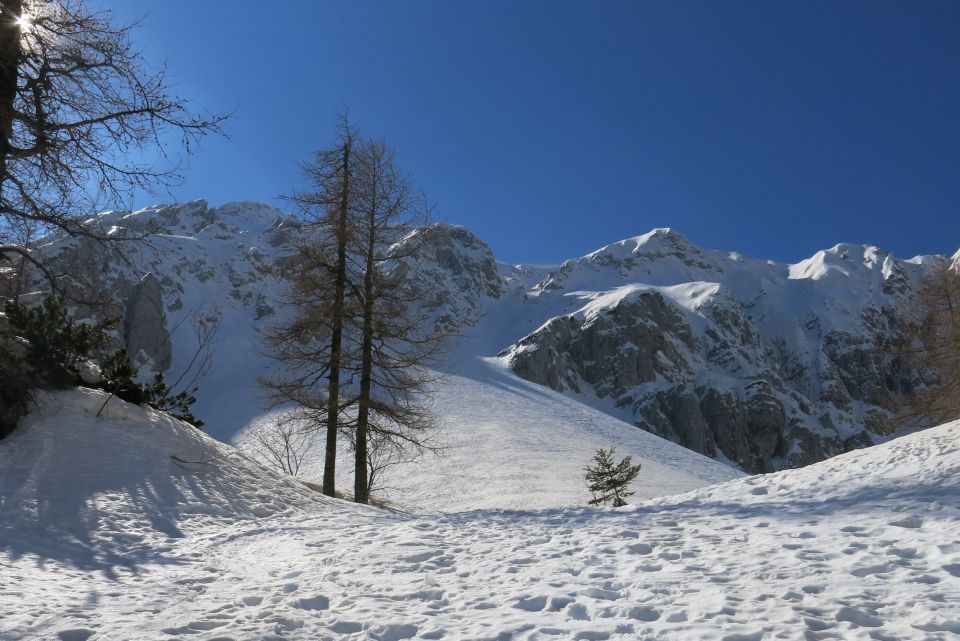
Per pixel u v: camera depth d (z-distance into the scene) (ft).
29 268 48.32
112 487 41.47
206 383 345.51
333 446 63.62
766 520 30.48
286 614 18.02
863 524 26.78
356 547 30.66
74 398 50.03
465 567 24.43
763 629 13.89
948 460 42.09
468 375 357.41
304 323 64.44
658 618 15.89
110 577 25.96
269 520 43.14
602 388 560.20
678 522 32.37
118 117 39.42
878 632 13.35
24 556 27.96
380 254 67.77
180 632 16.49
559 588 19.40
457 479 191.01
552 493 180.14
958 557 19.38
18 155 38.17
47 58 38.50
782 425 554.05
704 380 579.07
